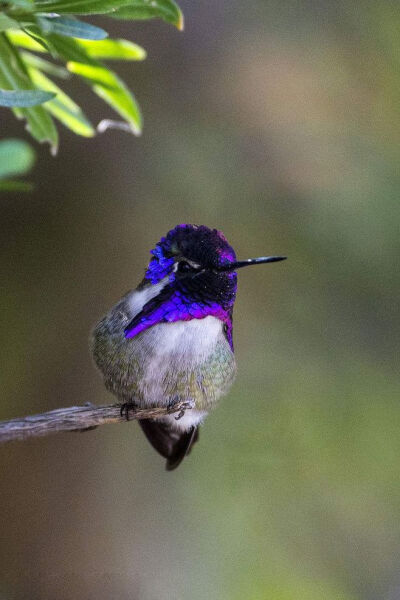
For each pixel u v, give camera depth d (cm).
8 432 404
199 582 1145
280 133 1248
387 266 1246
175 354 535
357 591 1165
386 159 1257
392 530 1198
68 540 1156
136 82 1199
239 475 1200
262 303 1288
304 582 1164
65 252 1178
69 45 375
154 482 1205
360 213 1237
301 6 1303
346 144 1258
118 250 1185
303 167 1243
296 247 1251
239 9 1279
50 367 1158
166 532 1184
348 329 1291
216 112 1231
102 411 432
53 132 426
